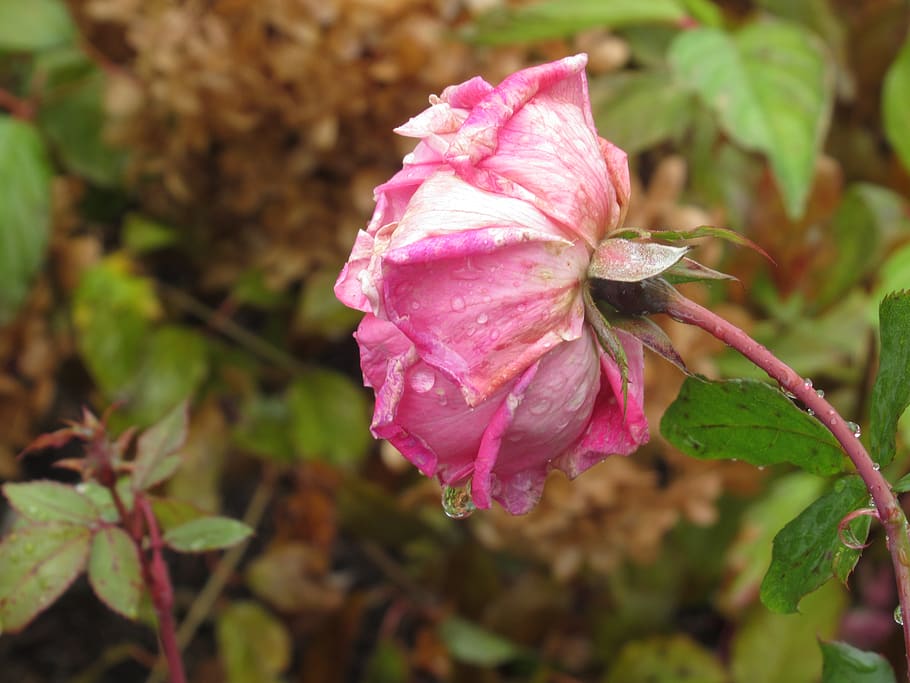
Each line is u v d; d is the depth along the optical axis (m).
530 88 0.37
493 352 0.36
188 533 0.42
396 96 0.58
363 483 0.59
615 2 0.54
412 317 0.36
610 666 0.61
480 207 0.36
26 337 0.63
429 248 0.35
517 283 0.36
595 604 0.63
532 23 0.54
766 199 0.61
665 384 0.56
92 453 0.41
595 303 0.37
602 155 0.38
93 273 0.61
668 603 0.62
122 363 0.61
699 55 0.54
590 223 0.37
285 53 0.57
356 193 0.59
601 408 0.38
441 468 0.37
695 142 0.62
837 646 0.39
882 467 0.38
